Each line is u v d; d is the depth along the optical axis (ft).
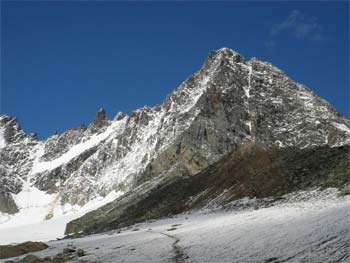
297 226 111.96
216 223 151.84
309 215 120.06
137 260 121.29
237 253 105.81
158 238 151.74
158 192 371.15
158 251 127.54
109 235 231.50
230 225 139.23
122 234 209.15
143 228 221.05
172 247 128.88
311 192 158.51
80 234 350.02
